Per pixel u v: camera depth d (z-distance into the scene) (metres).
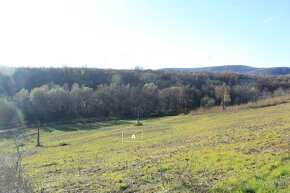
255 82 142.25
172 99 121.00
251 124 35.66
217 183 12.41
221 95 116.44
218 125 43.09
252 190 10.80
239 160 15.98
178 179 14.32
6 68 129.12
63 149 42.81
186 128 50.25
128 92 119.50
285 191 10.18
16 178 12.99
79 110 110.25
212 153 19.44
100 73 146.12
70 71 141.62
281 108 56.59
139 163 20.81
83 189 15.64
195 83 138.75
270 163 13.95
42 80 130.25
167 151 24.62
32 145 52.62
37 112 101.31
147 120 92.81
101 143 44.22
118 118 109.31
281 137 20.77
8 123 93.38
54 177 20.59
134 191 14.06
